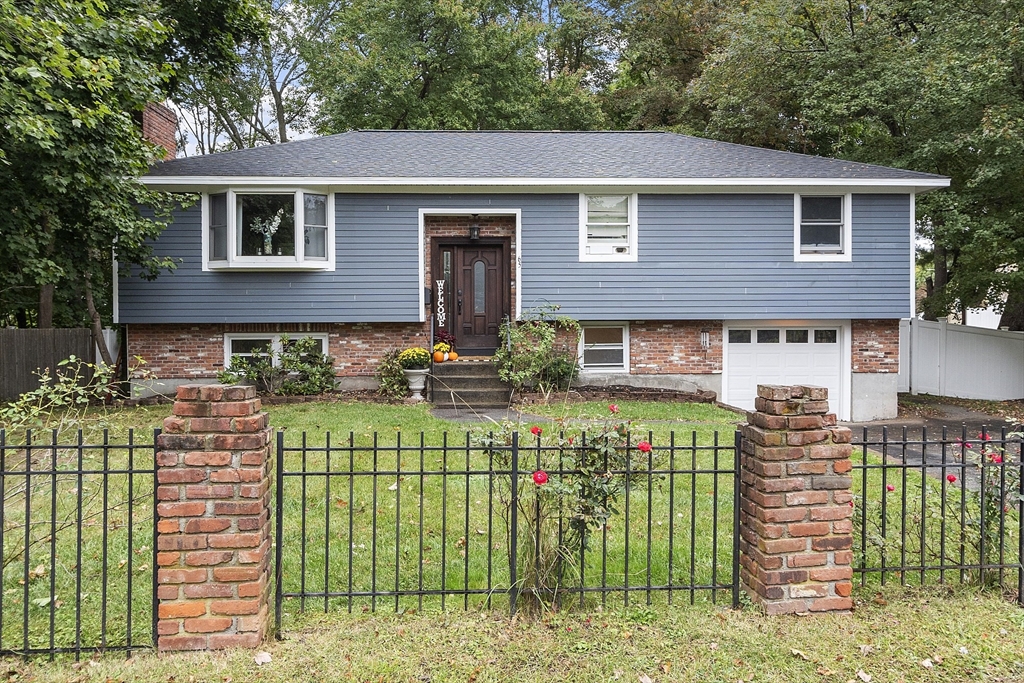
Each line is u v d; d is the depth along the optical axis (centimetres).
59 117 912
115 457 707
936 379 1702
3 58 810
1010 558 431
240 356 1277
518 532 402
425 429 925
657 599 396
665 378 1379
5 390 1299
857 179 1285
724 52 1911
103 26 956
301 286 1297
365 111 2348
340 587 416
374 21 2333
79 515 332
